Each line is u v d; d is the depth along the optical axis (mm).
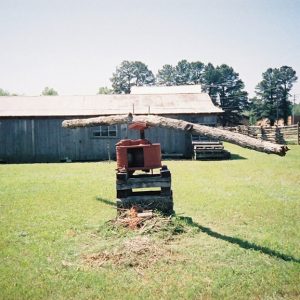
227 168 14805
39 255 4969
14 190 10094
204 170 14266
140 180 6504
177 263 4641
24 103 22594
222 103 81750
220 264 4594
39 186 10758
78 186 10680
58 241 5570
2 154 20875
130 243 5188
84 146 21141
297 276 4176
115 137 21203
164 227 5848
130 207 6543
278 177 12039
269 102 83312
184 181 11367
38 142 20906
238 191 9555
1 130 20781
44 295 3842
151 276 4277
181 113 20734
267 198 8609
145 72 107062
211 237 5660
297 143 29234
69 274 4336
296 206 7758
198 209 7535
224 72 87250
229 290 3883
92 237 5762
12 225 6488
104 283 4094
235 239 5539
